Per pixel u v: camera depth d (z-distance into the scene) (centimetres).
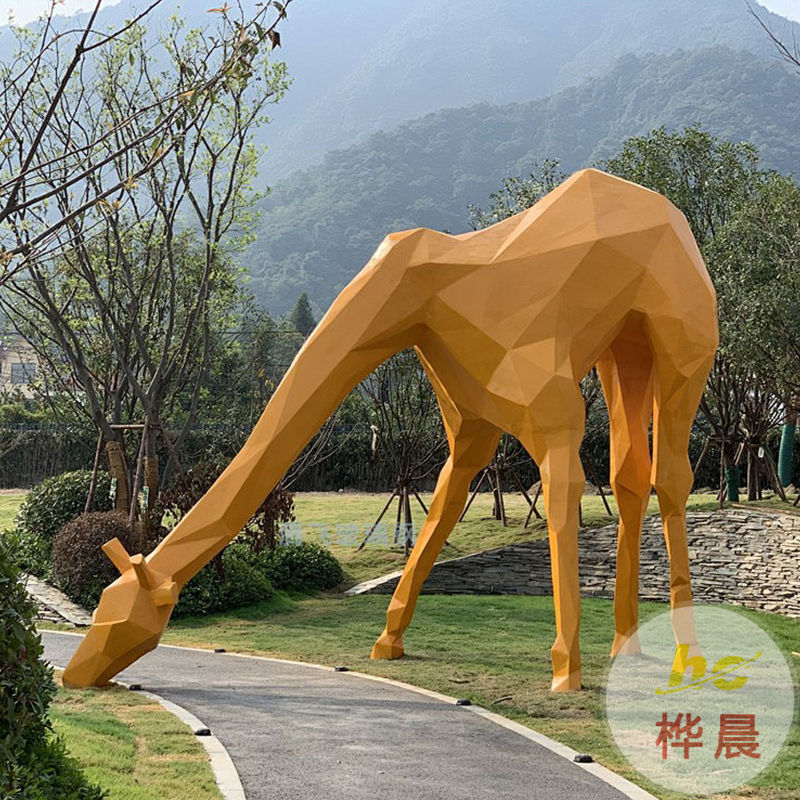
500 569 1739
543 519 2020
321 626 1342
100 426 1648
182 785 588
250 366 2392
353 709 824
